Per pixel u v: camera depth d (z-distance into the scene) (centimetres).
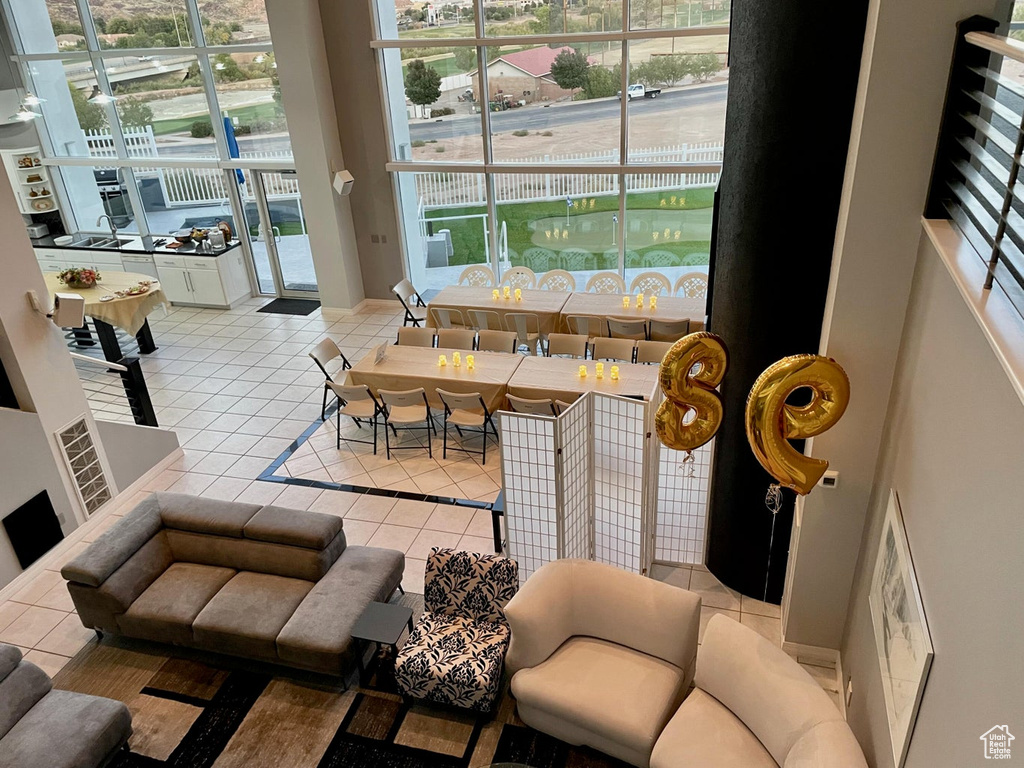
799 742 385
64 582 630
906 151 368
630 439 531
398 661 479
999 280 251
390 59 1023
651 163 991
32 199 1201
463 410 776
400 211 1109
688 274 938
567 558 534
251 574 556
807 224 452
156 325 1129
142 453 748
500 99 1010
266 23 1052
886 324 408
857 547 472
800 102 426
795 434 380
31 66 1162
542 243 1089
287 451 799
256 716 495
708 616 559
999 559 231
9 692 451
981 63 332
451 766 457
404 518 683
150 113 1152
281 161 1122
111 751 453
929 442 330
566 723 450
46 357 635
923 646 298
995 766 217
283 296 1221
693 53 919
